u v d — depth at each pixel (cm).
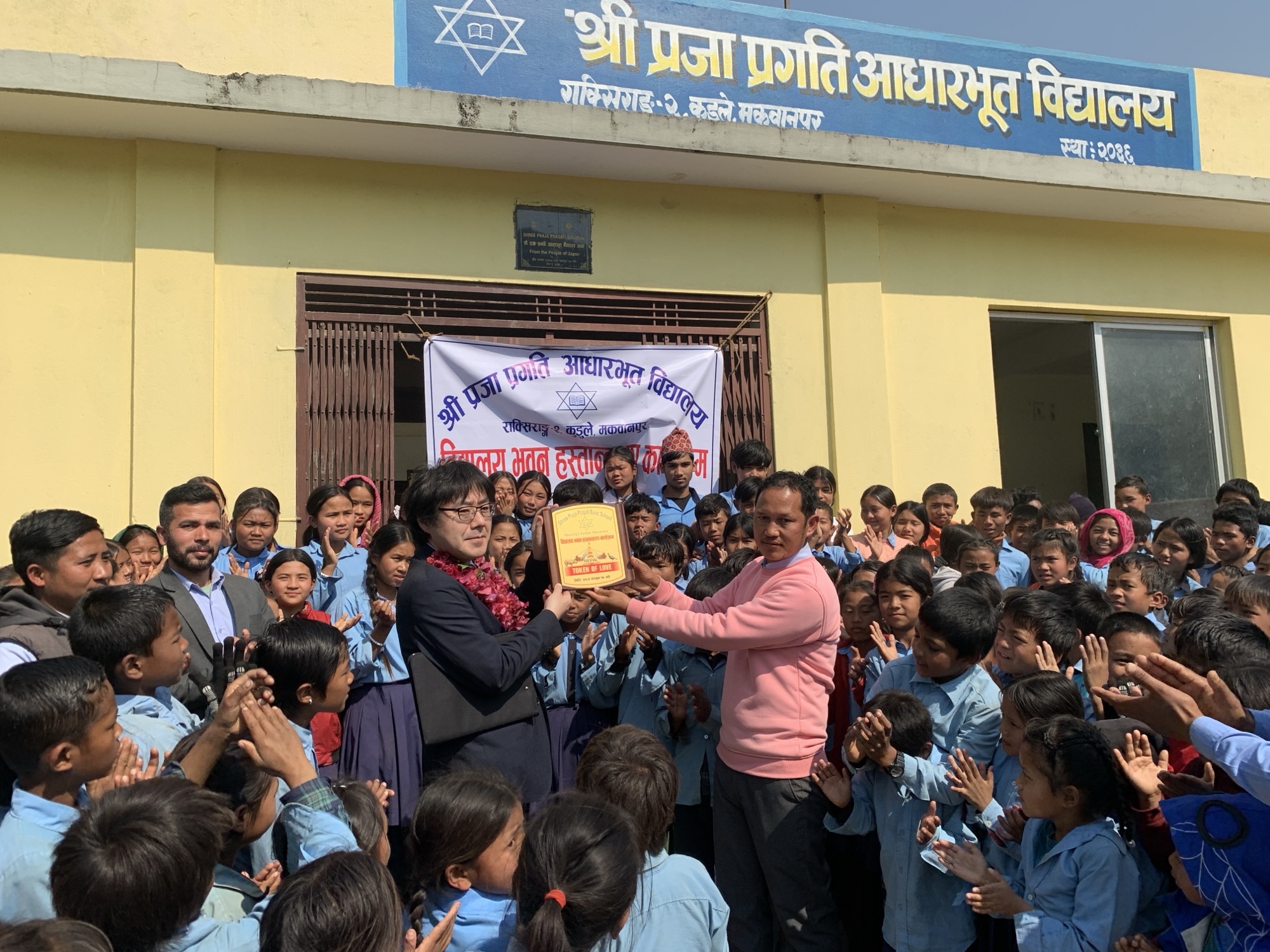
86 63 483
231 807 215
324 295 569
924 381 677
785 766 312
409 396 878
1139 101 744
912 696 315
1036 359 1057
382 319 574
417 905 227
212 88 498
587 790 235
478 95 566
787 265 652
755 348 643
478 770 241
